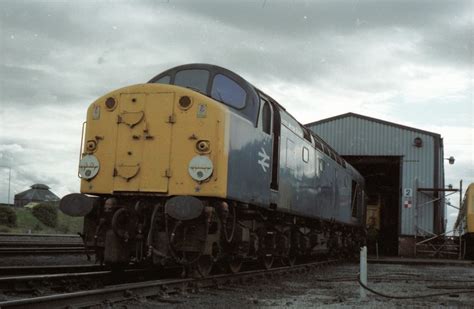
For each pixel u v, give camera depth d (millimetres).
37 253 16594
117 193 10266
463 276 16922
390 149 31734
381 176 41719
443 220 34531
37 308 6375
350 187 25094
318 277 14578
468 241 31016
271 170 12836
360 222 28906
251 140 11469
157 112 10328
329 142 32375
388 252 40688
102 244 10188
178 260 9812
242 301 8820
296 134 15281
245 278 11875
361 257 10023
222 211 10133
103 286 9375
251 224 12258
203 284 10078
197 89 11484
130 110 10461
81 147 10789
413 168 31469
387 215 41156
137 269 11828
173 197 9438
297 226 16594
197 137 10055
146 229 10258
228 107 11148
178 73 11844
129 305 7680
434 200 31109
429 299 10180
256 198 11766
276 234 14383
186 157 10062
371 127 32000
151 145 10258
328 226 21078
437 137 31312
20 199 76688
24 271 10219
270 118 12820
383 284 13094
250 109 11664
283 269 14664
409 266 22688
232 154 10367
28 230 43312
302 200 15844
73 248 19641
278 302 8961
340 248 24547
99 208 10391
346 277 14805
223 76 11656
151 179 10148
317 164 17953
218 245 10180
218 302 8523
